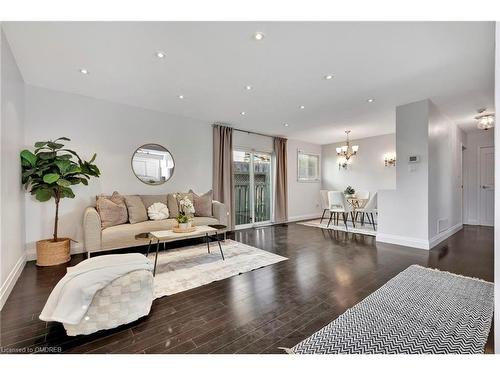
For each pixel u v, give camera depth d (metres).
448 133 4.53
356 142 6.82
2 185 2.02
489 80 2.96
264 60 2.49
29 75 2.85
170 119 4.41
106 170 3.73
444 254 3.38
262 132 5.88
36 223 3.15
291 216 6.78
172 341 1.53
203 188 4.88
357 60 2.49
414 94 3.42
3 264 2.04
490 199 5.66
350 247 3.82
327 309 1.92
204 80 2.98
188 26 1.94
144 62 2.53
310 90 3.29
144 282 1.79
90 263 1.82
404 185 3.87
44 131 3.22
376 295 2.15
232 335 1.59
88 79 2.96
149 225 3.44
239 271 2.76
